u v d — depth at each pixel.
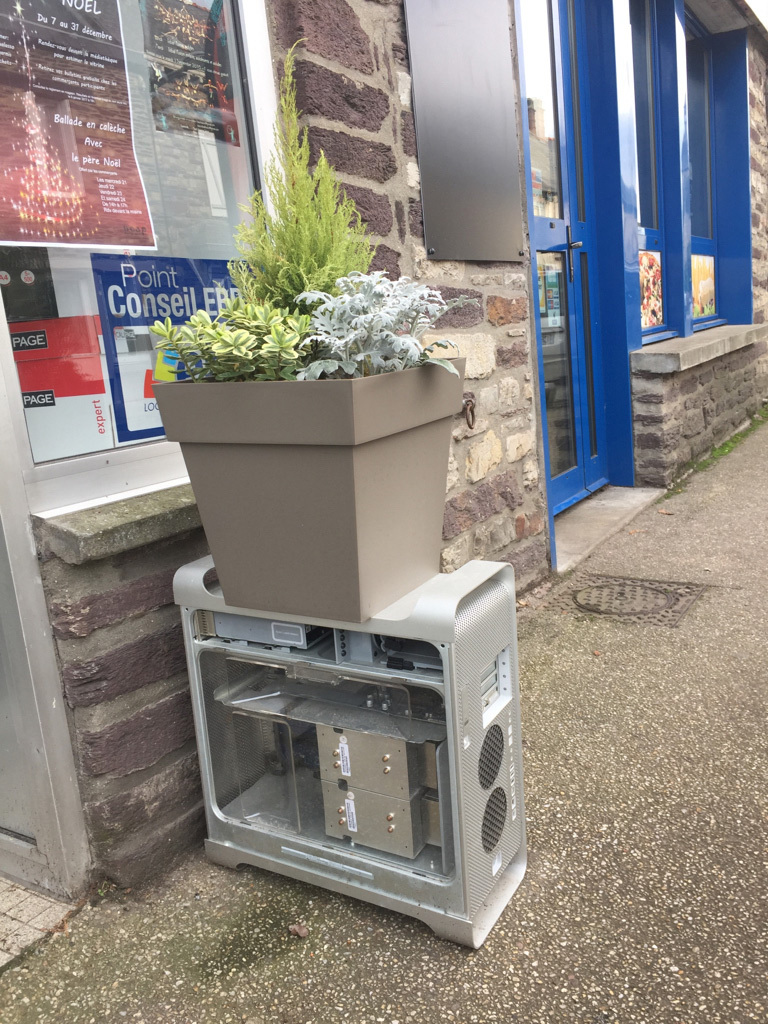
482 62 3.42
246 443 1.67
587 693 2.93
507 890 1.97
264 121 2.51
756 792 2.30
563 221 4.87
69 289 2.07
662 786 2.36
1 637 1.94
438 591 1.73
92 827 2.04
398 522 1.78
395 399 1.66
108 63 2.13
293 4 2.47
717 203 7.88
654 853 2.09
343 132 2.66
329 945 1.86
